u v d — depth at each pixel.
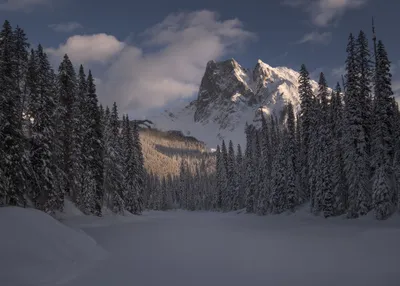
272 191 56.56
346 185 41.09
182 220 58.25
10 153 27.44
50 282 12.15
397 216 31.70
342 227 33.28
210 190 135.12
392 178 34.41
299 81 54.72
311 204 46.34
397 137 35.38
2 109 27.12
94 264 16.12
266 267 15.52
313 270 14.59
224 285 12.30
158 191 136.50
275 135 72.81
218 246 23.25
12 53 32.03
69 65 41.78
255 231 35.31
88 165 43.28
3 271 11.65
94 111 45.62
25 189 28.88
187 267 15.66
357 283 12.13
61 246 15.83
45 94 35.53
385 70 36.78
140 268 15.38
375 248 19.88
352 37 39.88
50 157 35.16
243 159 94.19
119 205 52.59
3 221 15.08
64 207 40.28
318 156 45.03
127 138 66.69
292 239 26.88
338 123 44.56
